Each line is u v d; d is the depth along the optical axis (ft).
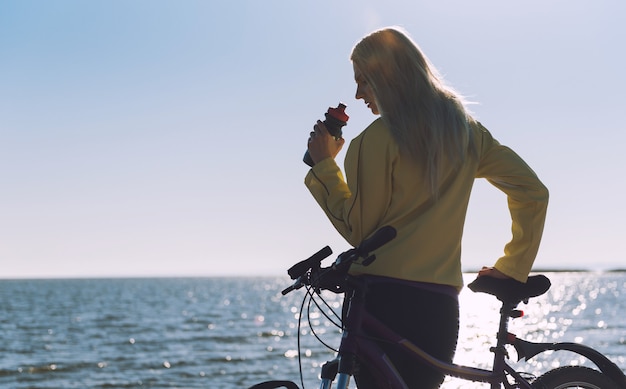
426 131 8.10
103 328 179.63
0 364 106.63
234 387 81.56
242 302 350.64
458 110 8.33
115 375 93.81
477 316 162.30
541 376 9.47
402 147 8.05
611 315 204.64
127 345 134.21
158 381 87.71
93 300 382.63
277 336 152.05
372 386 8.11
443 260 8.33
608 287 533.55
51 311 267.18
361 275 8.23
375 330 8.07
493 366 8.99
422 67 8.23
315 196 8.52
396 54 8.20
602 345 111.24
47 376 94.27
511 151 8.90
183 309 282.36
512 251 8.94
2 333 163.43
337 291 8.28
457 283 8.43
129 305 319.68
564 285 587.27
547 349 9.17
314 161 8.66
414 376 8.12
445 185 8.35
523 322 174.81
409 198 8.21
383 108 8.20
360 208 8.21
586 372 9.46
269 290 584.40
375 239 7.58
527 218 8.84
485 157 8.82
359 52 8.34
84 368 101.40
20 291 577.84
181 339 146.72
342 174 8.58
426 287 8.18
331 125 8.65
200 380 87.92
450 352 8.41
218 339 145.89
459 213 8.43
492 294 9.09
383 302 8.10
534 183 8.77
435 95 8.21
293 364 101.86
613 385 9.41
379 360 7.97
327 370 8.20
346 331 8.07
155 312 258.78
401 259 8.11
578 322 174.19
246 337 150.41
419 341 8.14
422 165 8.14
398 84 8.16
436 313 8.21
